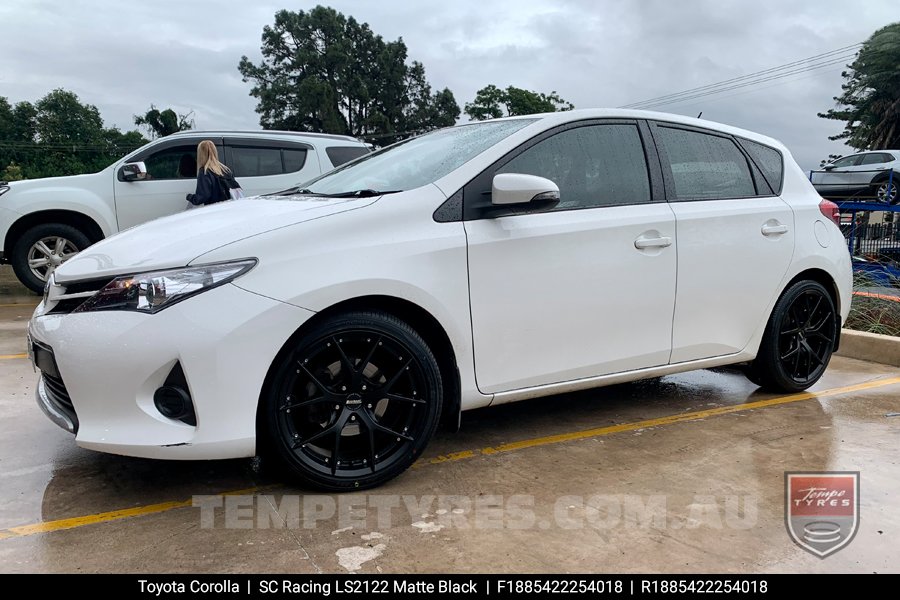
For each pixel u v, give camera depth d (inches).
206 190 270.2
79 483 113.7
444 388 122.3
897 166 502.0
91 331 98.0
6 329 240.2
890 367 209.0
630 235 134.6
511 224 122.3
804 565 91.0
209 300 98.3
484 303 119.2
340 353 106.7
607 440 138.6
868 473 122.4
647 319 138.8
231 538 95.8
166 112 2135.8
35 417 145.3
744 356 158.4
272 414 103.3
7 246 295.0
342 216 110.3
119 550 92.3
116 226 303.1
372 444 110.8
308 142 324.5
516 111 2349.9
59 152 2923.2
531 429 145.3
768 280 157.6
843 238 177.6
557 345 128.3
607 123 140.0
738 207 153.1
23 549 92.3
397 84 2359.7
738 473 121.8
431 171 126.4
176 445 97.3
